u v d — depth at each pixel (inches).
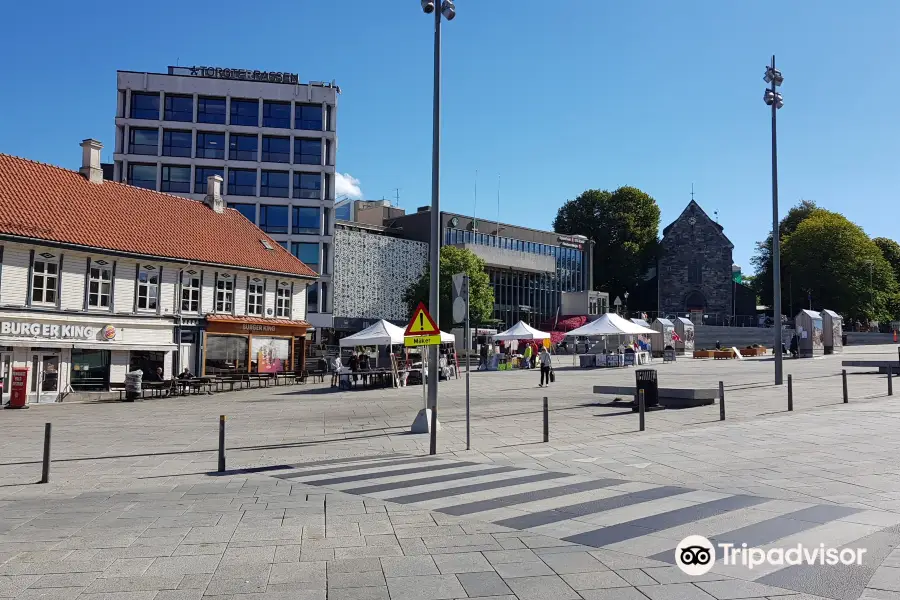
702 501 346.9
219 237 1616.6
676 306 3759.8
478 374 1659.7
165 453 588.4
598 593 223.5
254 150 2475.4
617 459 486.6
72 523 334.0
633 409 808.9
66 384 1250.6
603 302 3472.0
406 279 2844.5
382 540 292.0
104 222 1376.7
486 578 240.7
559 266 3599.9
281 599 224.8
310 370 1711.4
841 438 539.2
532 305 3459.6
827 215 3361.2
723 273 3710.6
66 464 535.2
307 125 2534.5
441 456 532.4
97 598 227.5
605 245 3759.8
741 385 1105.4
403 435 661.9
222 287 1550.2
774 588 223.0
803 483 384.8
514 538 289.4
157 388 1243.2
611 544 276.1
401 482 425.1
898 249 3747.5
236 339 1561.3
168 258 1418.6
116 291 1347.2
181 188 2397.9
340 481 436.1
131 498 398.6
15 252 1187.9
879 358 1796.3
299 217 2498.8
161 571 255.3
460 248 2851.9
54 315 1232.8
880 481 383.6
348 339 1341.0
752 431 594.2
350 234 2652.6
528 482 411.8
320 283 2506.2
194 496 400.2
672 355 1958.7
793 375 1288.1
